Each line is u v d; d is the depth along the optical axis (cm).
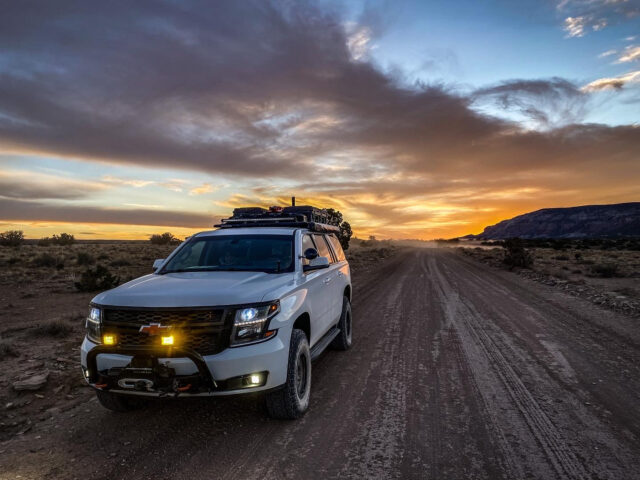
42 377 525
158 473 316
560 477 305
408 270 2191
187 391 348
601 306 1045
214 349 349
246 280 419
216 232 552
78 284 1334
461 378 531
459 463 326
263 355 360
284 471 316
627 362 595
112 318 366
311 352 488
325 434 378
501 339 732
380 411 430
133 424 406
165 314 355
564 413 421
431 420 407
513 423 398
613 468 318
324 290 546
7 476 314
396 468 319
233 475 312
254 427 395
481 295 1259
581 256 3369
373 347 690
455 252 4962
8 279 1620
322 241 632
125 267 2150
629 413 420
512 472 312
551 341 715
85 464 331
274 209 711
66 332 773
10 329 796
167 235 5122
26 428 401
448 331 796
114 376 357
